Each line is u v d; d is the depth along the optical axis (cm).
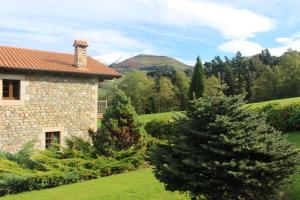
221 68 7069
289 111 1741
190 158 705
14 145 1786
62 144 1945
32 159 1520
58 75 1947
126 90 6247
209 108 734
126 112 1653
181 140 750
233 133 695
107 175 1517
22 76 1816
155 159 770
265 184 684
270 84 5391
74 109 2008
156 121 2278
